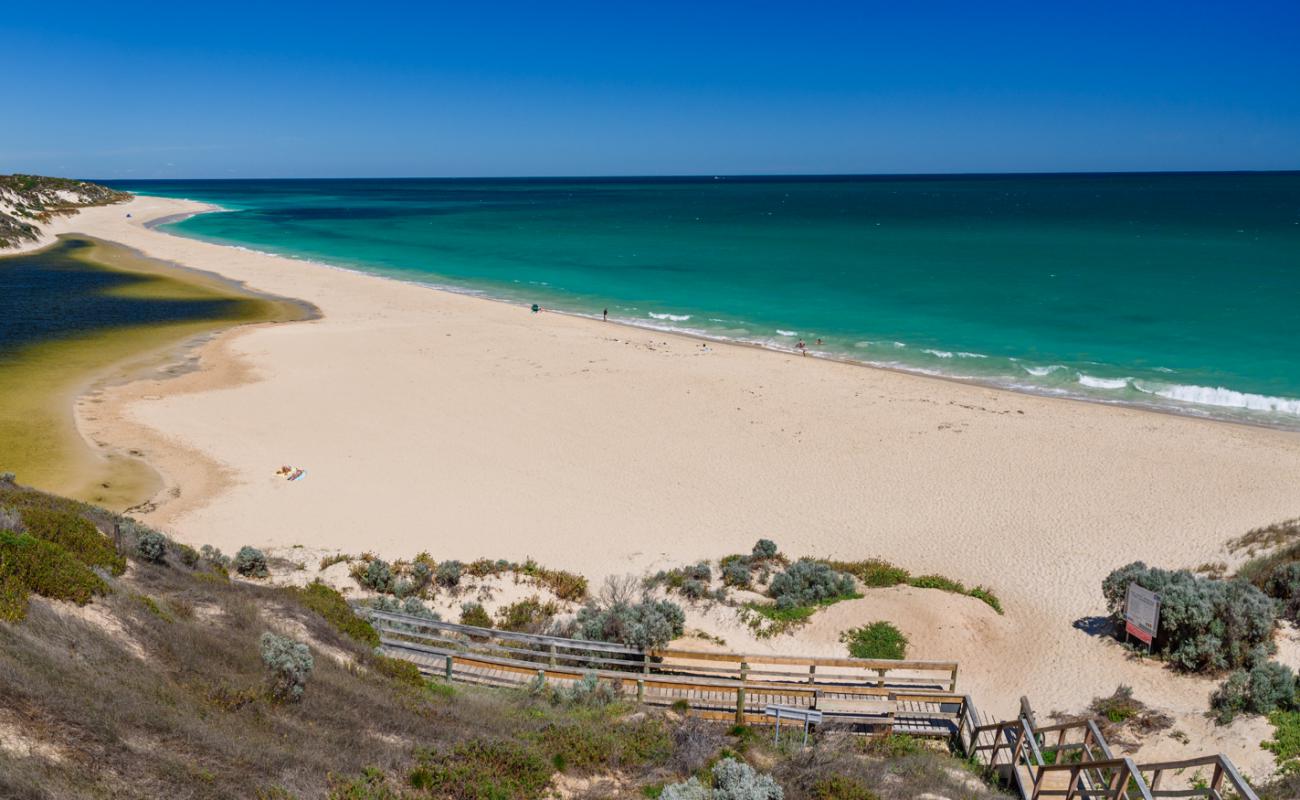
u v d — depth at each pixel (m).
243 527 25.23
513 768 9.60
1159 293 62.66
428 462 30.77
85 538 13.93
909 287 67.94
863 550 24.30
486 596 21.14
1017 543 24.30
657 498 27.89
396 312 57.81
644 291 68.50
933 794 11.41
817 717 14.23
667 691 15.30
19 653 8.82
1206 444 31.81
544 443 32.72
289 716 10.01
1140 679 16.84
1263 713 14.44
